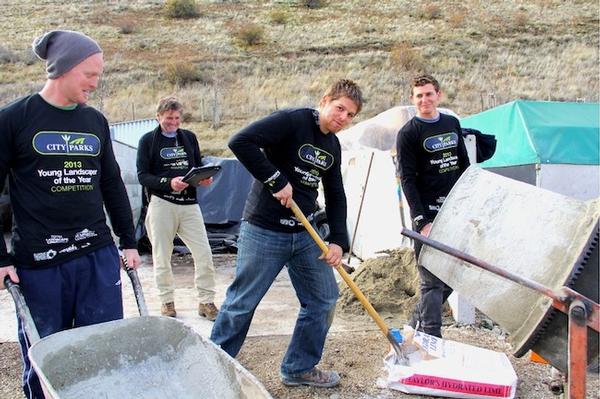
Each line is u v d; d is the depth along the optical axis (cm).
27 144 251
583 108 805
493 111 836
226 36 3966
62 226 262
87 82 256
